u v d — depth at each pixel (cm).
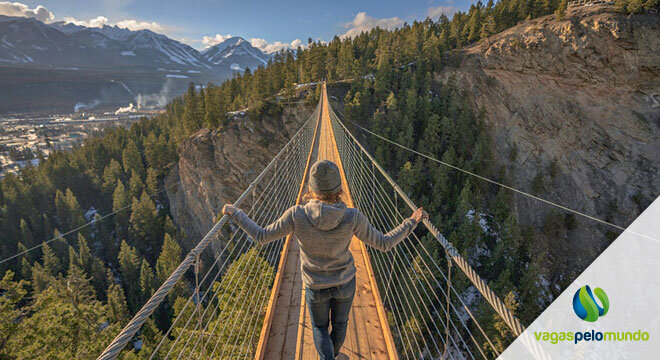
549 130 6091
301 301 370
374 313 348
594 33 5428
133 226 5856
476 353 2584
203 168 6028
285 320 342
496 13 7456
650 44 5062
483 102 6769
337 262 217
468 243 4153
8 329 1157
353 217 205
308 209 206
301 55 9700
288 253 468
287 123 6353
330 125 2430
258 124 6209
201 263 204
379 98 6900
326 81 8056
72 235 5969
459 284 3112
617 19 5262
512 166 6325
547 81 6050
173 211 6950
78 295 1731
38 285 3978
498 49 6525
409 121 6200
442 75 7294
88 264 4588
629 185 5441
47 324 1254
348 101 6812
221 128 6088
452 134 6100
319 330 234
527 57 6156
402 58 8119
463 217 4656
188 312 2023
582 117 5816
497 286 3406
